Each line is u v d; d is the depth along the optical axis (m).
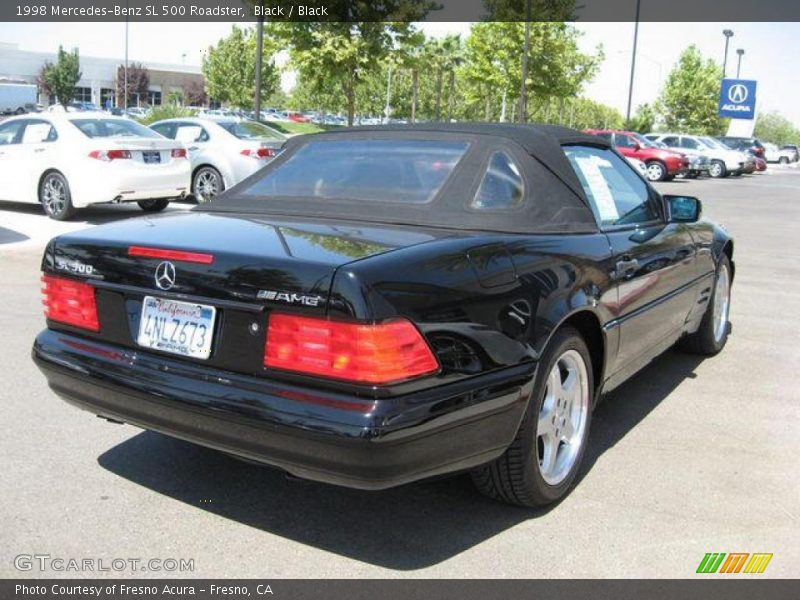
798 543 3.12
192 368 2.86
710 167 33.78
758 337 6.40
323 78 23.00
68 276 3.25
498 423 2.90
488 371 2.85
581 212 3.62
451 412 2.69
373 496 3.46
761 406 4.73
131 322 3.06
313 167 3.90
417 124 3.95
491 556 2.98
